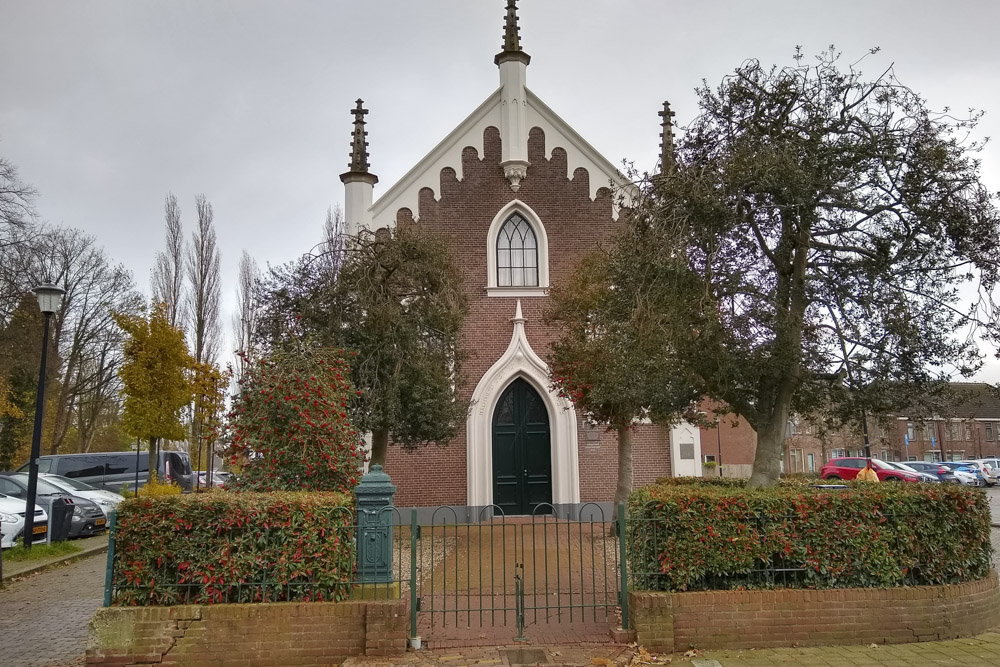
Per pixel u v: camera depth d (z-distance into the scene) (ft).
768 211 28.81
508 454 64.69
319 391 33.55
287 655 24.36
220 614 24.39
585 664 23.49
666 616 25.12
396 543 49.44
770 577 26.40
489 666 23.24
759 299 29.53
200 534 25.11
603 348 43.14
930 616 26.12
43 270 130.93
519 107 68.28
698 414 48.16
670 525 26.17
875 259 28.96
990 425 210.59
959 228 28.27
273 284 49.80
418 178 67.77
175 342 68.33
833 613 25.75
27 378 131.34
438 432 50.34
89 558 53.47
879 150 28.50
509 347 64.80
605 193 65.67
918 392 29.96
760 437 31.86
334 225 109.60
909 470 116.37
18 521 53.26
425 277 49.52
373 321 47.09
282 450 31.73
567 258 66.95
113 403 167.43
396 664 23.50
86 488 73.36
